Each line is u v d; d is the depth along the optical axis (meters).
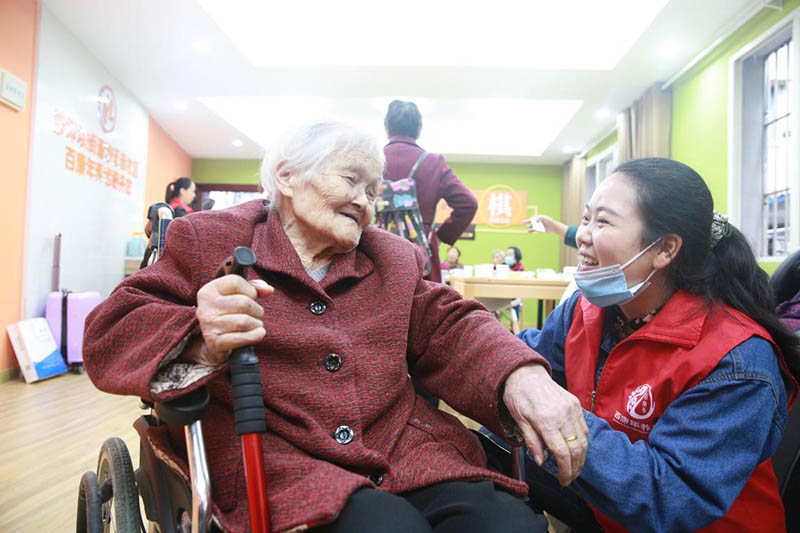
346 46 4.93
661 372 0.91
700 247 0.95
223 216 0.92
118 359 0.73
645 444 0.85
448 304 0.97
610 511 0.83
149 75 5.32
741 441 0.82
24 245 3.80
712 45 4.33
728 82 4.29
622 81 5.24
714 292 0.94
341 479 0.67
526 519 0.70
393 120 2.03
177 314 0.71
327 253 0.98
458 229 2.11
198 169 8.84
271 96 5.82
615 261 0.97
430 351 0.95
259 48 4.96
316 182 0.90
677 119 5.14
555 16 4.48
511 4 4.35
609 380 0.99
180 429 0.79
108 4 4.01
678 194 0.93
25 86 3.73
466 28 4.70
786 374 0.91
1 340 3.61
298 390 0.79
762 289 0.96
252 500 0.61
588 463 0.82
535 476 1.08
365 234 1.05
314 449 0.75
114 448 0.99
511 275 2.43
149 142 6.64
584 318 1.09
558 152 7.90
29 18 3.80
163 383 0.65
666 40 4.45
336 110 6.79
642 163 0.99
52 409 2.95
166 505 0.84
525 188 8.73
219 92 5.76
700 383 0.87
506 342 0.86
